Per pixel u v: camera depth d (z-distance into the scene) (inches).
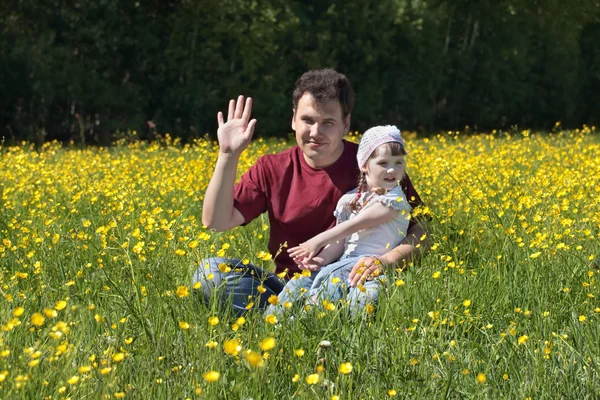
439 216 218.5
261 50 875.4
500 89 1050.1
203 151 473.4
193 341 138.7
